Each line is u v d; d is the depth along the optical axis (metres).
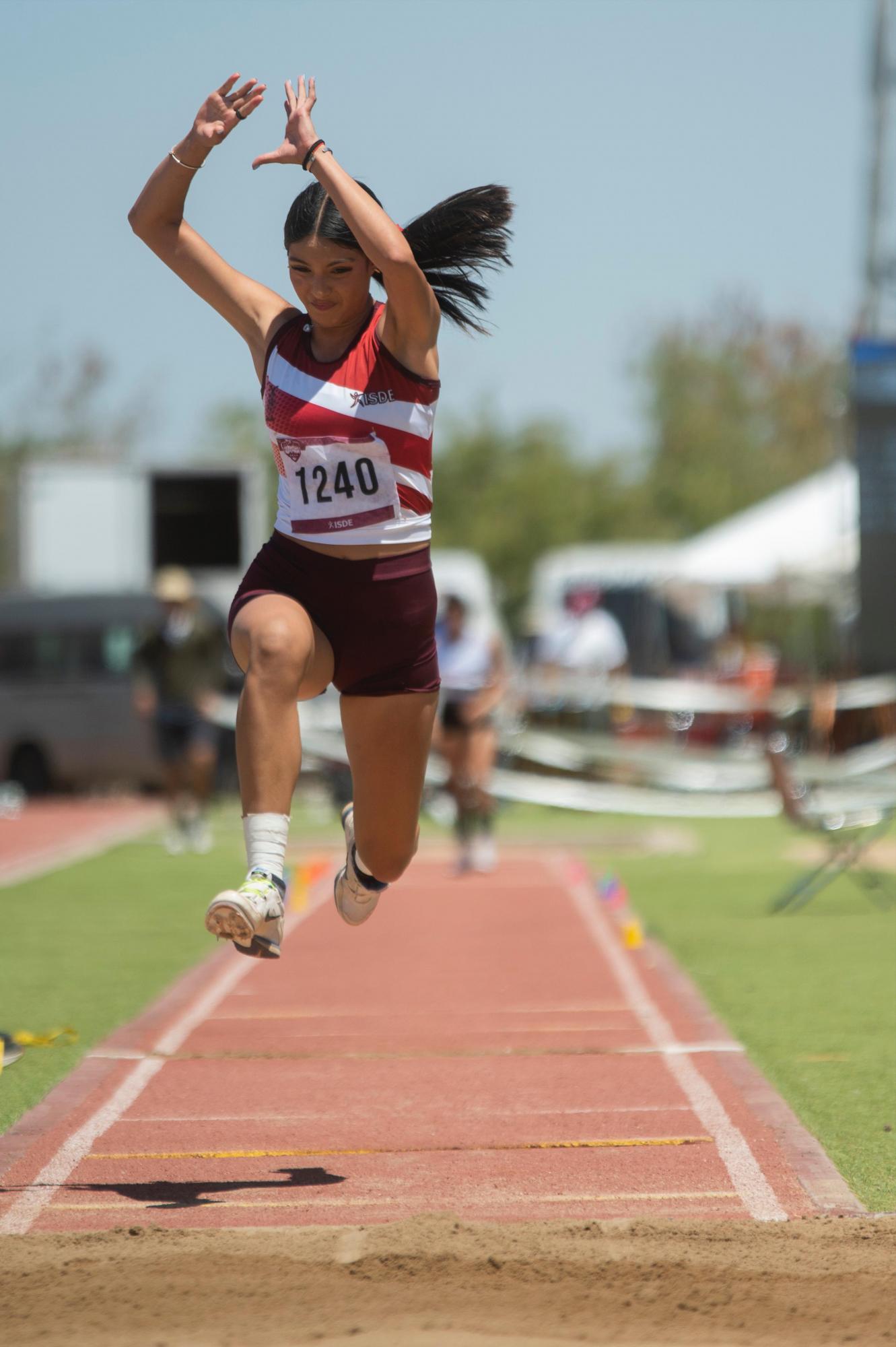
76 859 55.72
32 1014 26.72
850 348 64.12
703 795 47.62
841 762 43.50
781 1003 27.25
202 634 59.06
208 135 16.52
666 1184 16.48
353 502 16.02
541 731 61.91
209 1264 13.34
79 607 87.69
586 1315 12.14
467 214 17.09
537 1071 22.16
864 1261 13.34
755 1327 11.90
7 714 87.94
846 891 43.97
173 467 95.06
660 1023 25.45
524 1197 16.06
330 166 15.68
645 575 109.00
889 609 63.47
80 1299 12.53
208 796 60.25
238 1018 26.28
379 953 33.75
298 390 16.08
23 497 94.75
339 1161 17.59
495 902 42.94
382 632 16.20
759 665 87.88
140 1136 18.67
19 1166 17.38
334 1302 12.45
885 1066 22.14
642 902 42.06
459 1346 11.50
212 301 17.00
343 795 76.56
